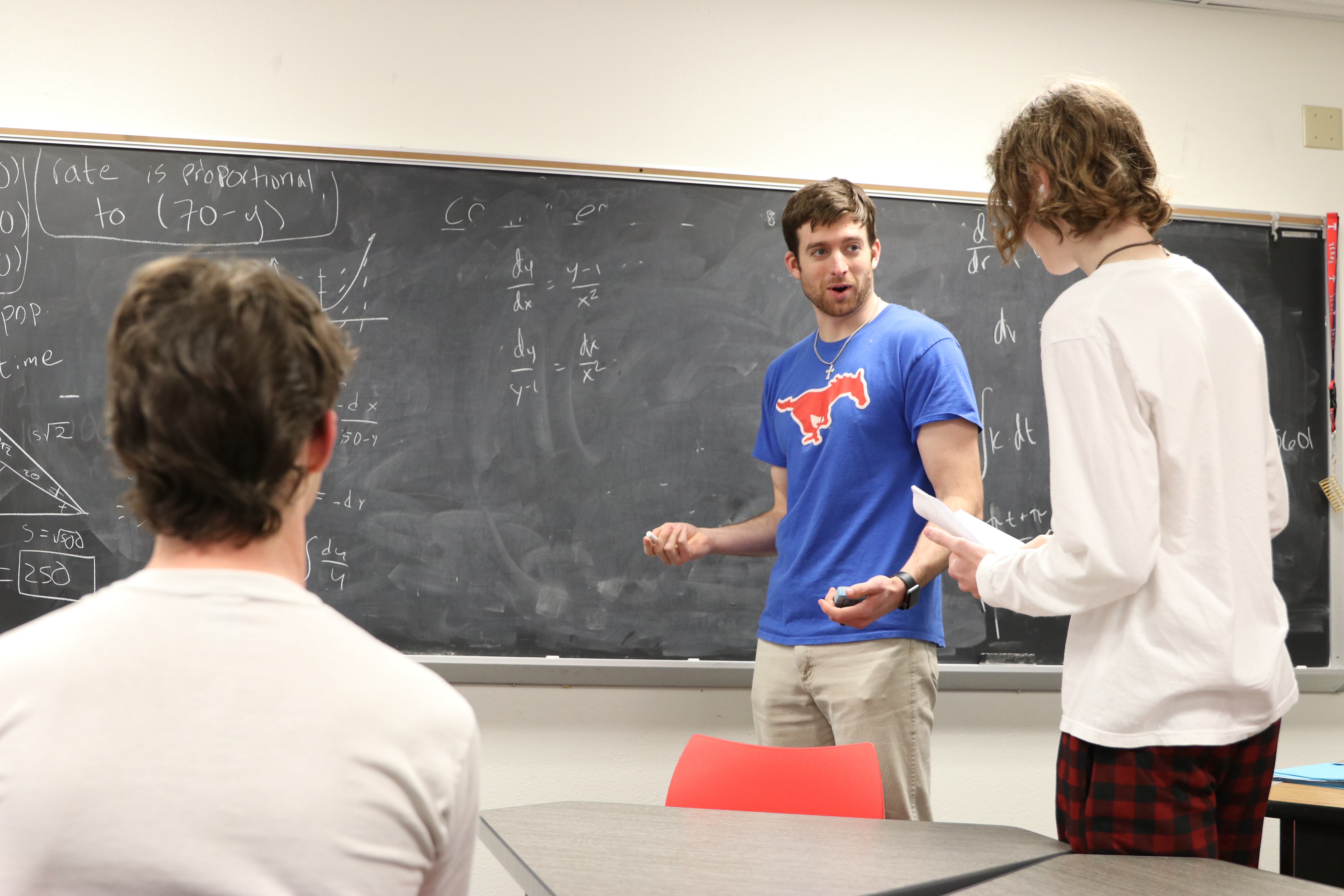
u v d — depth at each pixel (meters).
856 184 2.41
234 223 2.17
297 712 0.57
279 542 0.65
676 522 2.28
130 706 0.56
